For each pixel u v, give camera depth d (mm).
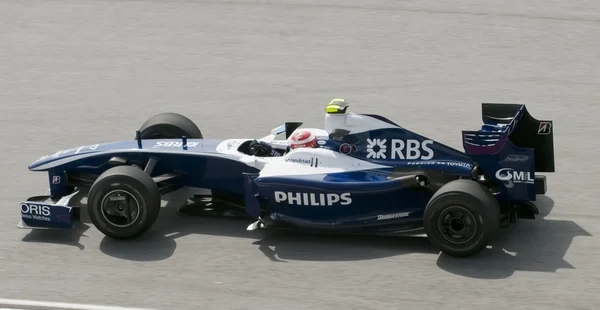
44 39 60500
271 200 34938
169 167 37031
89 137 46438
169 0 67062
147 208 34156
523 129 36562
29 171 42281
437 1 66000
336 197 34219
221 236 35438
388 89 52094
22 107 50500
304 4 65688
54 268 32781
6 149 44875
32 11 65062
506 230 35469
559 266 32188
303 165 35156
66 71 55688
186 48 58844
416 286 30797
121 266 32844
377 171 34500
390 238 34938
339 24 62031
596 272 31688
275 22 62625
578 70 54250
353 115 34969
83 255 33844
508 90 51531
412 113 48750
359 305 29547
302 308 29406
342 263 32750
